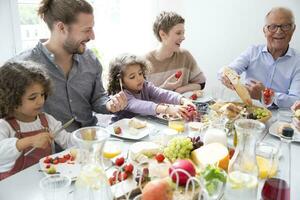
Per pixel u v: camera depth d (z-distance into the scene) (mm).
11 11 2135
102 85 1787
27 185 918
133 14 3053
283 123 1378
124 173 905
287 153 963
